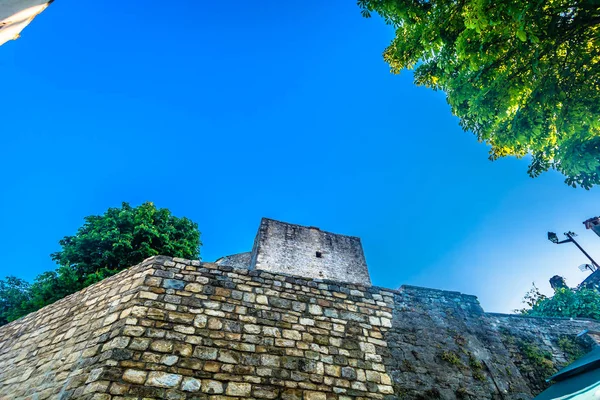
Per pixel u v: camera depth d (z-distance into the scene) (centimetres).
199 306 562
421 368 591
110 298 593
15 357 626
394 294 710
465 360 629
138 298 543
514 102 544
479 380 602
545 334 725
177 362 481
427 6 542
